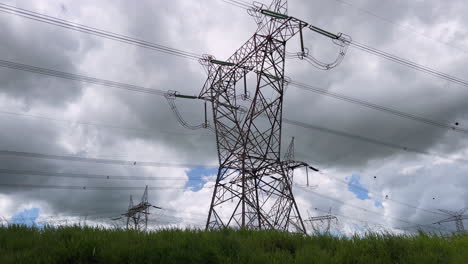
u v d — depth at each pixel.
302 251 9.68
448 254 9.82
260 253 9.46
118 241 9.76
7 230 11.03
